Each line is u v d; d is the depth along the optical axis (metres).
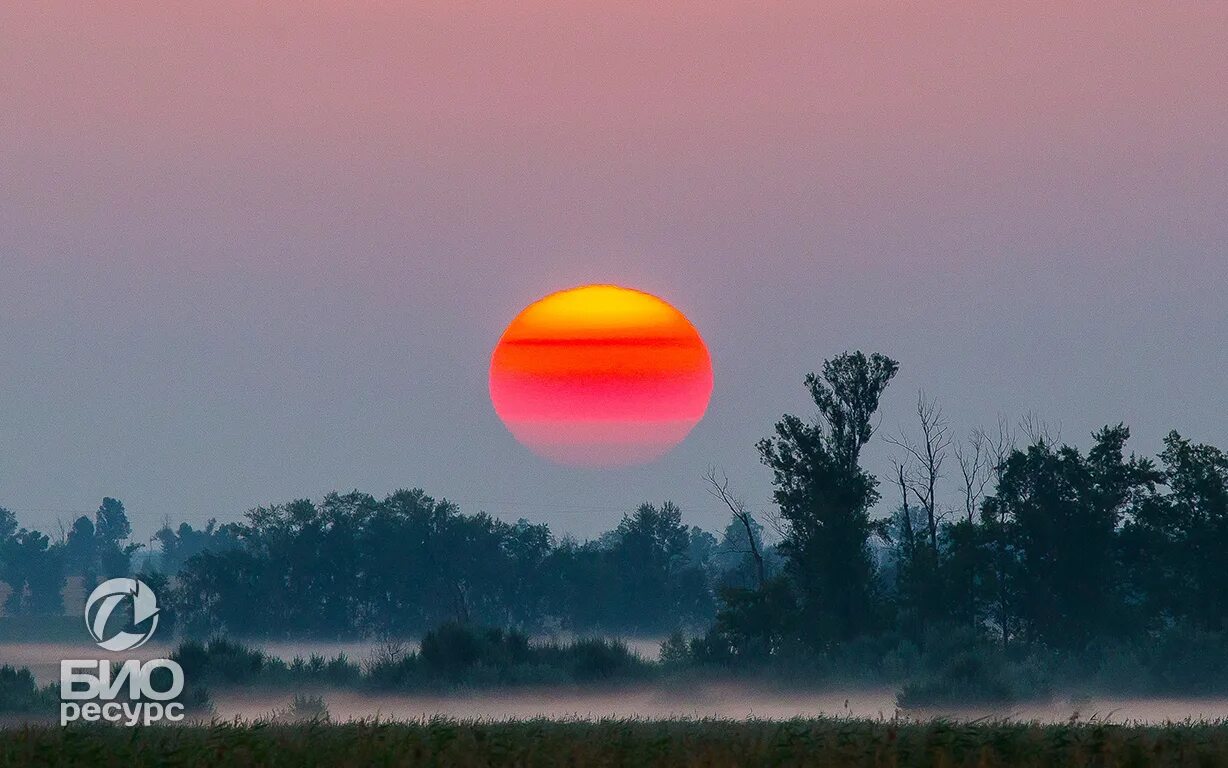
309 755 85.75
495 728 108.12
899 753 82.81
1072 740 86.38
